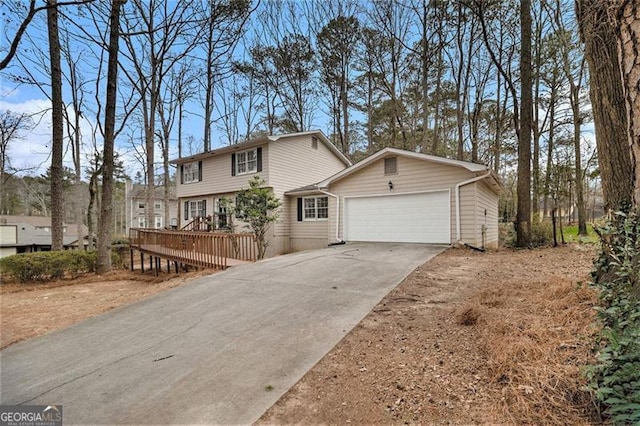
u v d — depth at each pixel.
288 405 2.52
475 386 2.48
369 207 12.00
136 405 2.63
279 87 21.84
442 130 22.36
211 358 3.37
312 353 3.33
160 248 11.62
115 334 4.26
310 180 17.33
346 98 21.03
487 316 3.54
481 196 10.66
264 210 12.25
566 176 13.97
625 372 1.79
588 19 3.40
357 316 4.24
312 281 6.20
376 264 7.48
